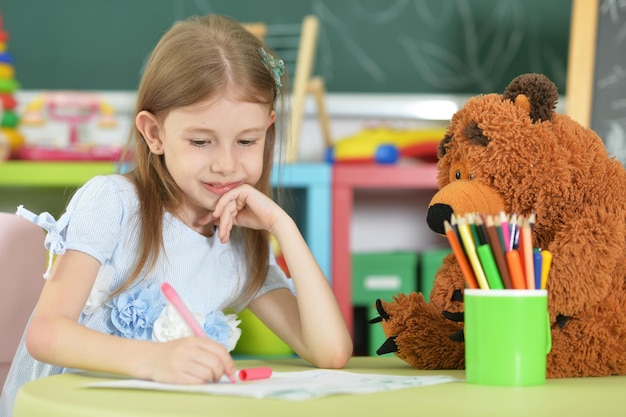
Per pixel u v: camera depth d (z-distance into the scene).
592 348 1.11
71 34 3.41
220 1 3.44
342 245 2.99
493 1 3.49
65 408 0.83
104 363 1.07
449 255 1.28
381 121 3.51
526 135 1.13
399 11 3.49
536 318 0.99
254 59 1.35
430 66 3.50
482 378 0.99
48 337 1.14
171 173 1.35
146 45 3.42
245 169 1.34
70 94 3.29
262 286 1.52
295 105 3.17
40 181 2.93
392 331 1.25
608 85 2.89
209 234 1.49
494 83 3.50
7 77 3.06
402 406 0.82
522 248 1.00
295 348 1.41
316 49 3.49
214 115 1.29
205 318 1.40
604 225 1.10
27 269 1.47
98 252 1.29
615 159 1.18
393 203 3.67
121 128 3.40
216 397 0.88
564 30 3.49
